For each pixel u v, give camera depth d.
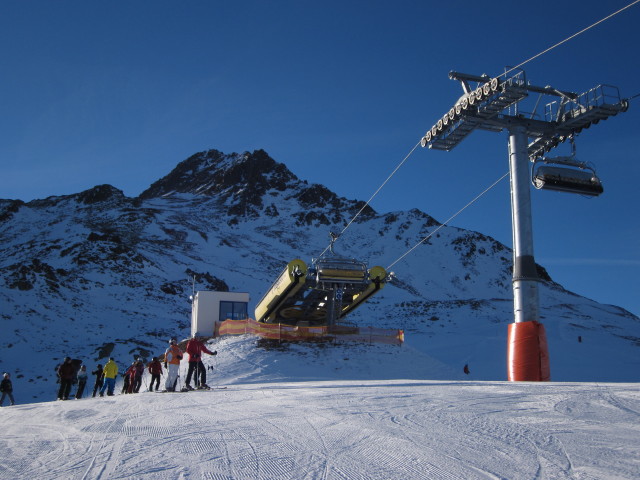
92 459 5.97
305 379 27.98
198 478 5.05
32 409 11.73
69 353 50.94
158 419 8.72
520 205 19.31
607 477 4.73
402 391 11.43
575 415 7.65
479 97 19.48
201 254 125.94
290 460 5.62
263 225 180.88
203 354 33.59
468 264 149.50
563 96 20.44
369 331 35.25
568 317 84.44
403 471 5.12
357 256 154.50
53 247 100.88
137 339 58.53
